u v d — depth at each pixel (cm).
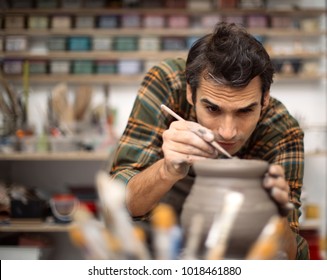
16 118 270
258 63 96
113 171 131
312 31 294
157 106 131
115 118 290
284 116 132
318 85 305
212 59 97
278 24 295
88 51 291
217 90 97
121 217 68
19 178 299
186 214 75
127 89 304
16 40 290
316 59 300
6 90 264
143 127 130
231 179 75
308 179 309
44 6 291
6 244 259
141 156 127
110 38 290
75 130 273
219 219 70
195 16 300
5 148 263
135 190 110
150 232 75
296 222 116
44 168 300
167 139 96
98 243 68
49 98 274
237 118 101
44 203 261
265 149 131
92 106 291
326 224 298
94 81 296
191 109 130
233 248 70
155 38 290
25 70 281
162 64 137
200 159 87
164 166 99
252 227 70
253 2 293
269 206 74
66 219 254
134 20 291
